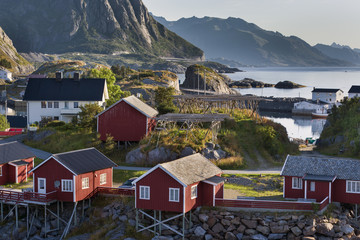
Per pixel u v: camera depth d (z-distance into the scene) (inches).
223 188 1844.2
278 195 1921.8
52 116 3324.3
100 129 2709.2
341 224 1659.7
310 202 1684.3
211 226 1678.2
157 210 1708.9
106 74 4106.8
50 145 2817.4
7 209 1984.5
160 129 2716.5
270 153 2701.8
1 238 1825.8
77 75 3420.3
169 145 2443.4
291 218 1647.4
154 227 1692.9
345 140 3070.9
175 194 1657.2
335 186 1798.7
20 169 2204.7
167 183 1664.6
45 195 1824.6
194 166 1804.9
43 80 3415.4
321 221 1640.0
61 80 3412.9
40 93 3339.1
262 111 7426.2
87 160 1947.6
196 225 1692.9
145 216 1761.8
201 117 2561.5
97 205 1909.4
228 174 2245.3
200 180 1721.2
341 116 3479.3
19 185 2158.0
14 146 2287.2
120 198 1899.6
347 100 3676.2
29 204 1876.2
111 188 1927.9
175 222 1706.4
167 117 2546.8
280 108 7406.5
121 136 2679.6
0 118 3663.9
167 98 3452.3
